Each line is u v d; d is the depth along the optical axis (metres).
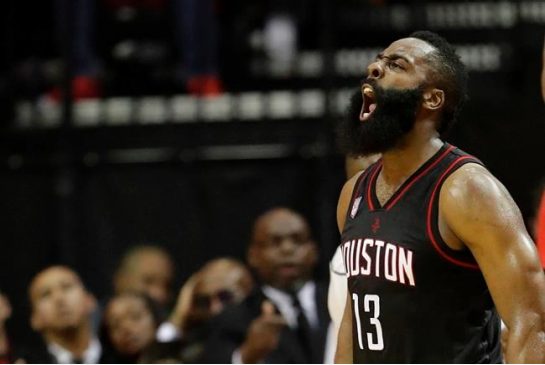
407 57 9.72
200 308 18.58
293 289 17.48
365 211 9.90
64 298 18.41
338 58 24.59
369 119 9.70
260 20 26.56
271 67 25.39
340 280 11.86
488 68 23.69
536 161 22.06
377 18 25.62
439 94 9.73
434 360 9.45
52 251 21.95
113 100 24.52
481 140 22.16
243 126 22.67
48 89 25.47
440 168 9.60
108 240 22.06
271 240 17.58
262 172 22.20
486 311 9.66
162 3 25.55
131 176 22.30
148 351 18.02
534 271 9.16
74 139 22.48
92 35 24.27
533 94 22.89
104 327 18.36
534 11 24.33
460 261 9.40
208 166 22.42
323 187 21.73
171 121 23.00
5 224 22.11
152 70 25.39
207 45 24.17
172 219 22.17
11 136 22.98
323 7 23.06
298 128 22.56
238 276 18.69
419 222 9.46
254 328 16.80
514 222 9.24
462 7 25.19
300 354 16.97
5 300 19.50
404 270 9.45
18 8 26.06
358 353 9.94
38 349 18.62
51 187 22.17
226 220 22.11
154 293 20.91
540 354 9.02
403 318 9.50
